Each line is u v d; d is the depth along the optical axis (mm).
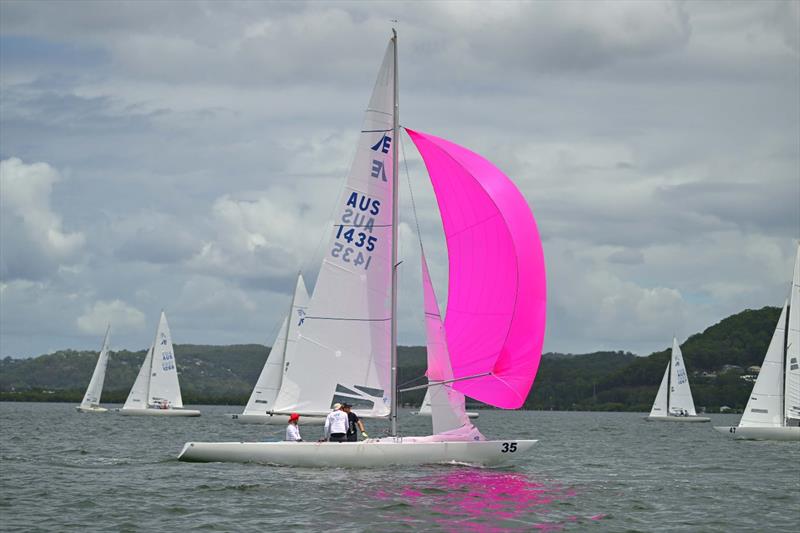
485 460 39656
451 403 39344
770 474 46688
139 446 61875
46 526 26812
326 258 40312
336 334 40031
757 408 76500
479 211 39781
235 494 32219
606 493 36250
